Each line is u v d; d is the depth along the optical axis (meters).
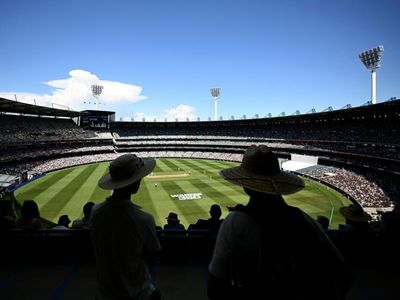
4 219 6.97
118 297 2.69
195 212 30.89
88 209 8.57
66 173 60.50
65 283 5.83
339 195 39.12
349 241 6.68
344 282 2.09
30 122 86.44
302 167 59.91
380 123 61.19
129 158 3.18
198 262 6.69
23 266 6.59
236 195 38.88
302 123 87.19
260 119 92.25
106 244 2.71
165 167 70.62
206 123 113.62
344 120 71.75
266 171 2.33
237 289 1.97
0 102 65.00
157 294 3.06
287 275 1.89
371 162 50.12
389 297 5.26
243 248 1.93
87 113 107.31
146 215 2.95
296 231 1.96
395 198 34.56
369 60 59.72
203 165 75.00
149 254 2.94
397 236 6.56
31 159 70.44
